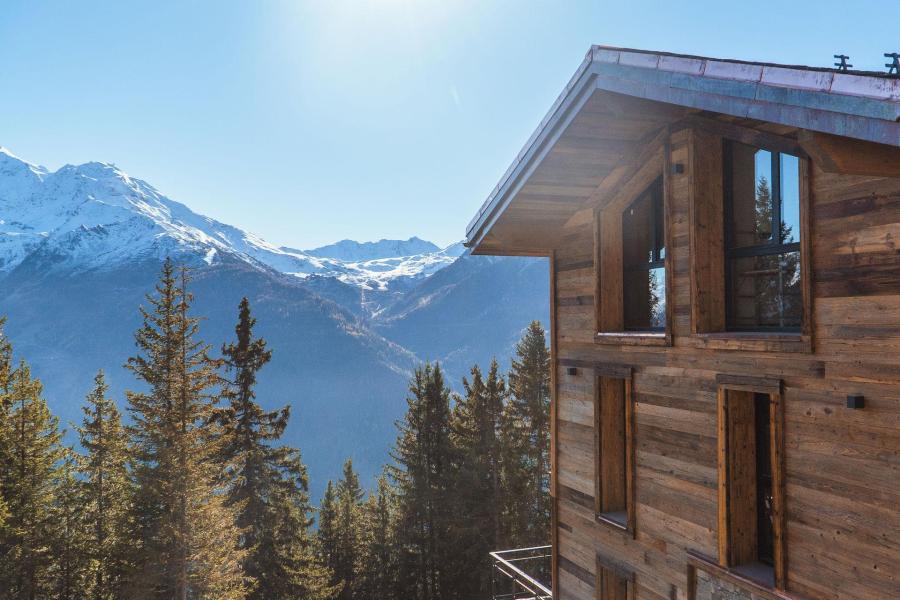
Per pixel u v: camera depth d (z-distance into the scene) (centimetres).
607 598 943
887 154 466
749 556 703
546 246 1071
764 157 711
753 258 723
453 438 3366
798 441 611
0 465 2508
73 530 2634
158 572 2205
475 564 3066
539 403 3162
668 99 605
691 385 757
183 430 2403
